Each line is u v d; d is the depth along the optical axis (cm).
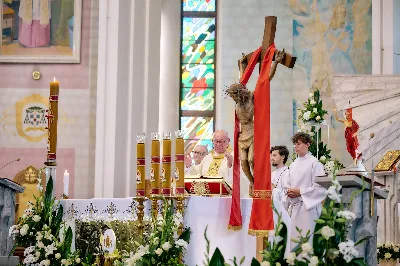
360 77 1571
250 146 789
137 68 1481
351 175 713
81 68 1518
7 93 1515
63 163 1501
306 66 1917
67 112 1509
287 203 1009
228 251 783
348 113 1045
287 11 1942
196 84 2039
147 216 803
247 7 1953
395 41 1794
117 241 815
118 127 1446
